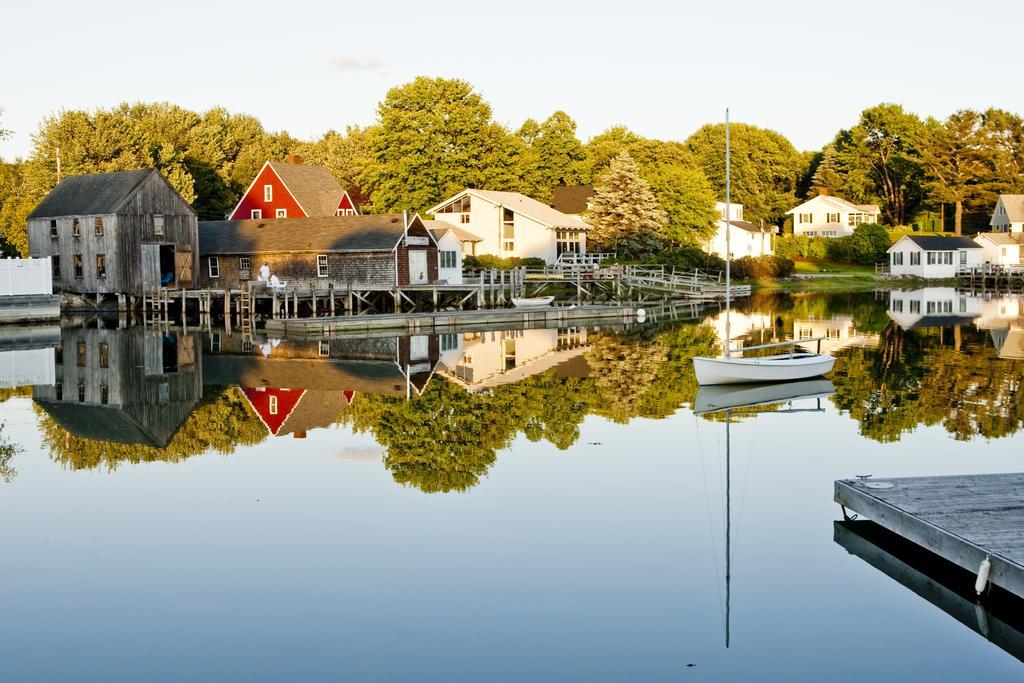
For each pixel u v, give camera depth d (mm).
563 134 99375
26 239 72438
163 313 57375
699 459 18328
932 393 25594
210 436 20938
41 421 22766
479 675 9969
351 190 99500
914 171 113750
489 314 49062
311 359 34656
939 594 11836
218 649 10570
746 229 95375
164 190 56406
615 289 67500
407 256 56031
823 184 122875
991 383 27219
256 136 120750
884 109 117375
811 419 22156
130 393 26812
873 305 60094
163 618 11344
